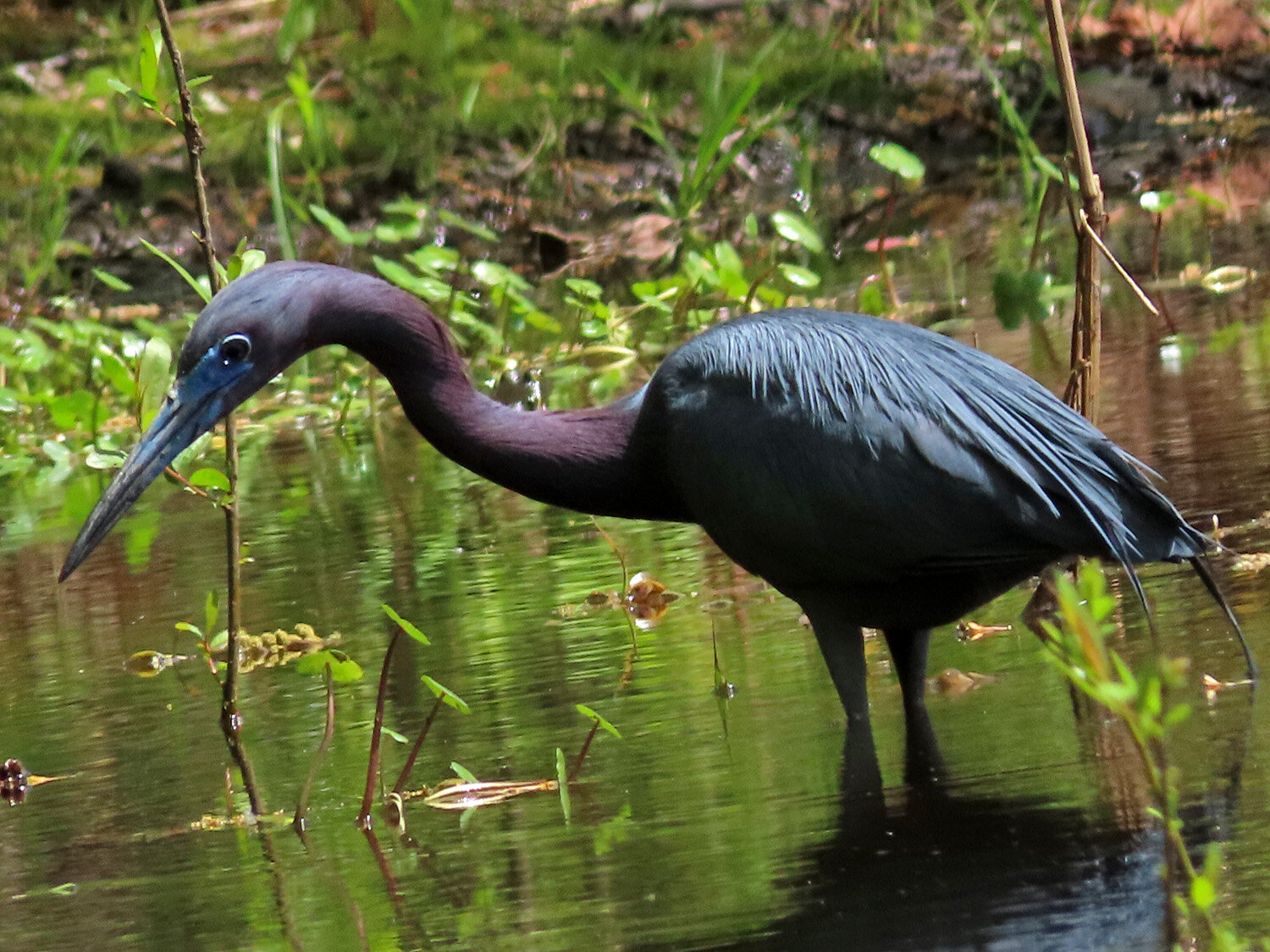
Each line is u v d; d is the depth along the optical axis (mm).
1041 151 26703
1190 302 18125
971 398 8617
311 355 22219
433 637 11117
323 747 8375
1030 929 6289
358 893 7301
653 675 9961
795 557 8906
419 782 8664
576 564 12648
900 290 20250
